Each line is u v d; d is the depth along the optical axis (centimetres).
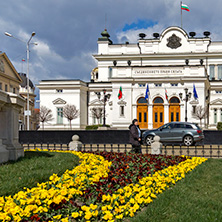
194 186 745
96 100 4766
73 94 4641
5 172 734
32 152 1176
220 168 996
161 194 650
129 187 615
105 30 5794
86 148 1828
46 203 505
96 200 576
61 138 2034
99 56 5397
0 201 489
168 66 4000
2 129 925
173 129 2086
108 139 2005
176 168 910
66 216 504
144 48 5388
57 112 4666
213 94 4762
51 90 4697
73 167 888
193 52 5184
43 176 710
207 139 2016
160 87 3978
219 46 5203
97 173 748
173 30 5294
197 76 3888
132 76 4072
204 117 3897
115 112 4056
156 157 1170
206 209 551
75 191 571
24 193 539
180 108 3916
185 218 499
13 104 925
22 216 466
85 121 4809
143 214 521
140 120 4022
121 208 523
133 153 1270
